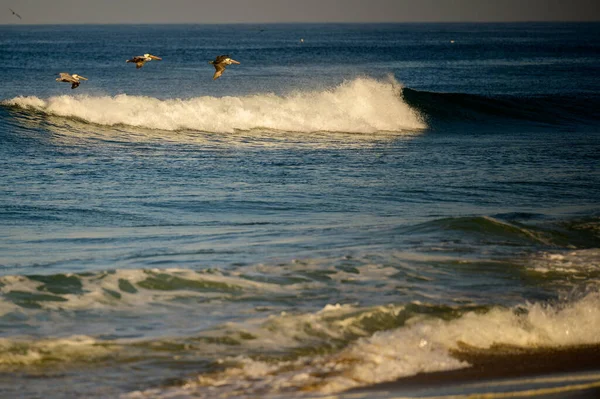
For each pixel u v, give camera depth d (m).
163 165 95.00
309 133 126.38
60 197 75.19
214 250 53.56
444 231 58.81
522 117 154.62
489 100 157.12
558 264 50.34
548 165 99.19
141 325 38.12
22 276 43.94
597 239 58.44
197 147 110.00
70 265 49.06
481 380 33.12
